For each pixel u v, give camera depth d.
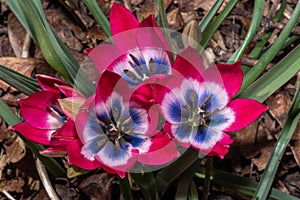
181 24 0.61
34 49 0.60
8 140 0.54
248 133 0.55
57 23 0.62
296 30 0.52
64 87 0.36
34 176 0.53
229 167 0.55
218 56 0.55
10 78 0.44
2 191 0.52
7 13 0.62
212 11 0.48
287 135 0.46
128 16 0.38
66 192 0.51
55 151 0.36
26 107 0.38
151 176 0.43
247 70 0.49
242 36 0.61
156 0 0.49
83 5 0.62
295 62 0.43
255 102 0.36
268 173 0.46
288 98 0.57
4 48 0.61
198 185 0.53
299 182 0.54
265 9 0.62
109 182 0.52
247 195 0.52
